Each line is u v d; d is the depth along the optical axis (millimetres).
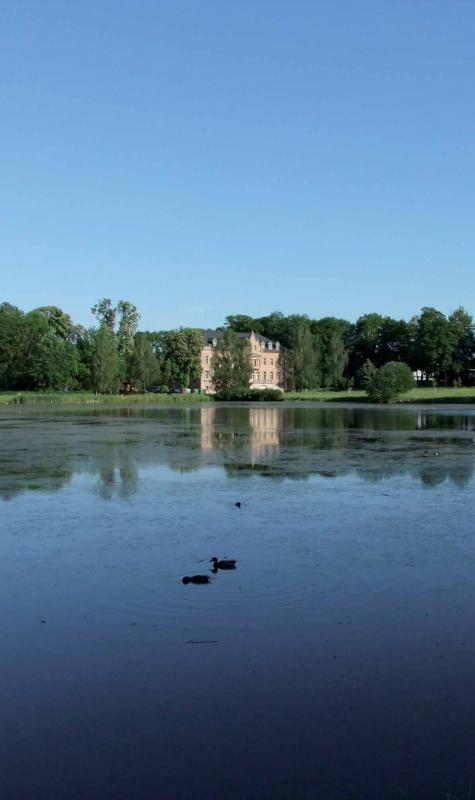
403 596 11938
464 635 10180
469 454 33969
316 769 6898
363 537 16141
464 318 162875
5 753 7195
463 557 14398
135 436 44938
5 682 8734
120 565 13828
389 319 175875
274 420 64562
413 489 22922
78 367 131000
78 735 7520
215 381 137125
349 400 124250
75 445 38344
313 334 180125
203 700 8250
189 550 14969
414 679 8758
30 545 15414
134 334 151625
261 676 8852
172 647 9766
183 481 24703
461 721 7758
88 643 9922
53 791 6578
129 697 8328
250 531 16766
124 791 6578
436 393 125625
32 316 134250
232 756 7121
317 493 22141
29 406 102062
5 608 11398
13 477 25500
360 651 9617
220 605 11492
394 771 6855
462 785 6645
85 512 19062
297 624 10641
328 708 8055
